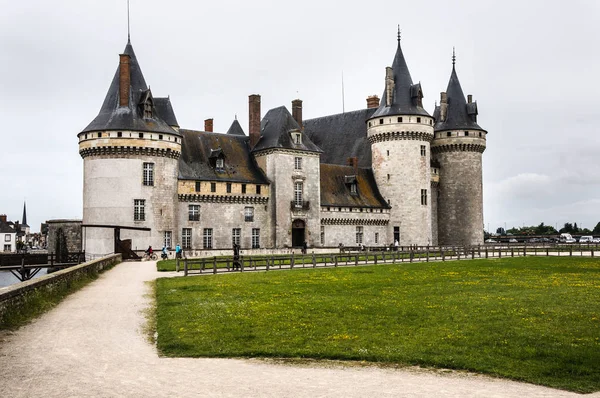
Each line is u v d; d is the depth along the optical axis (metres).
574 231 169.62
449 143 81.94
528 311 19.62
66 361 12.77
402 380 11.83
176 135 58.69
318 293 25.08
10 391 10.46
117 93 58.06
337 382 11.59
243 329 16.70
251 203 65.12
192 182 60.41
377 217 74.88
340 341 15.26
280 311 19.83
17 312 18.00
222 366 12.77
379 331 16.55
